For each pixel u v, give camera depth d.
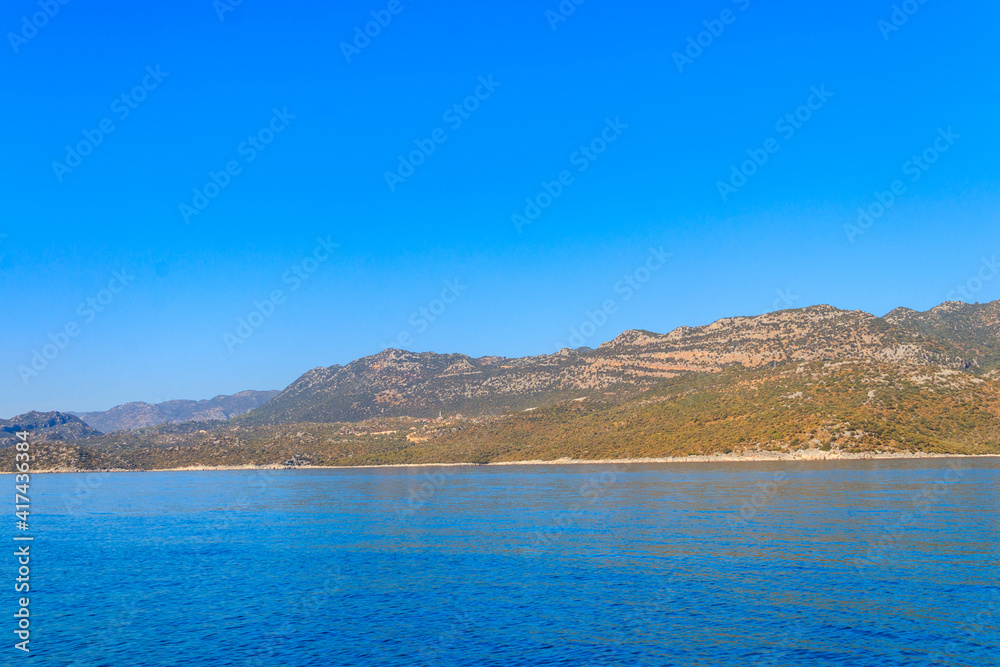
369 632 43.19
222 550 73.81
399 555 66.75
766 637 40.34
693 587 51.06
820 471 142.12
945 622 41.94
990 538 65.31
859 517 78.81
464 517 94.12
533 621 44.38
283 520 99.31
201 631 44.28
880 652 37.75
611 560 61.00
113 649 41.31
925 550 60.47
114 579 59.97
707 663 36.97
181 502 135.50
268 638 42.66
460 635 42.19
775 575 53.50
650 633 41.56
